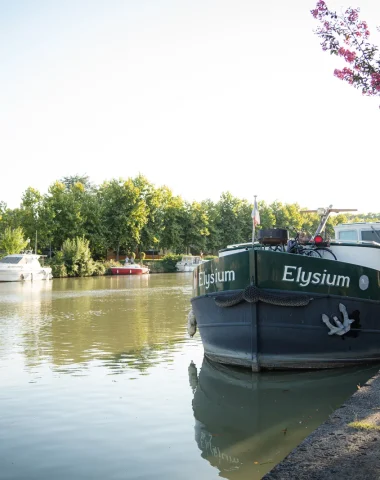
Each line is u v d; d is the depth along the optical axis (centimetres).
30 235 6400
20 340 1298
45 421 675
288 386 859
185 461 544
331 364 979
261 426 655
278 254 933
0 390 824
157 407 738
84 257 5725
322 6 820
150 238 7556
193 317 1223
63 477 509
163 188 8275
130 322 1648
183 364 1027
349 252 1086
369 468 433
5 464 541
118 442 599
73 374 934
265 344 950
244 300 951
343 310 959
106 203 7306
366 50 820
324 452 472
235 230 9494
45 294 2962
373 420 555
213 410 722
